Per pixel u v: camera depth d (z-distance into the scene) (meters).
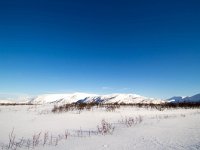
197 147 6.86
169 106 30.20
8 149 7.62
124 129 11.12
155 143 7.67
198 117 16.16
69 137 9.53
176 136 8.82
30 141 8.90
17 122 14.30
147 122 13.47
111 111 21.86
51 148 7.57
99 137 9.27
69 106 24.92
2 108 26.34
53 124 13.54
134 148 7.05
